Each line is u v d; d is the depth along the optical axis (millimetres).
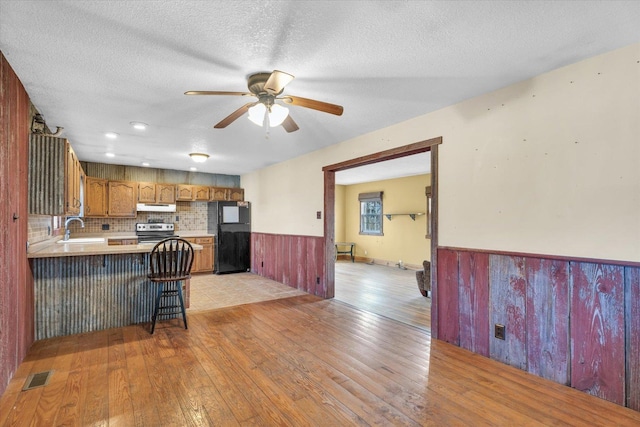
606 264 2053
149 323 3467
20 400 1969
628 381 1958
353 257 9039
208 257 6633
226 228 6641
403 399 2037
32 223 3051
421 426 1773
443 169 3018
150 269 3498
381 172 6895
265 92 2297
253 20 1708
